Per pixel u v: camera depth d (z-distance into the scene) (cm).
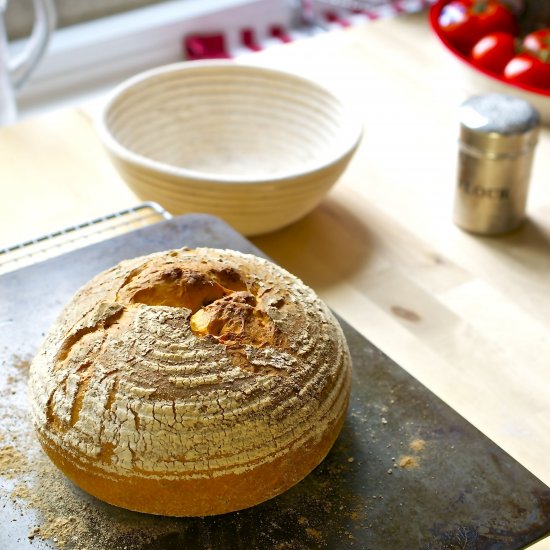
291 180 101
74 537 77
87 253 95
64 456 77
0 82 127
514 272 106
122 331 79
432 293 103
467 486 80
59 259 95
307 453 78
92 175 117
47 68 154
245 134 117
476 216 109
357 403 85
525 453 89
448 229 111
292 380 78
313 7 167
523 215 111
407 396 85
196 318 80
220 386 77
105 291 83
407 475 80
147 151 114
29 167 118
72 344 80
